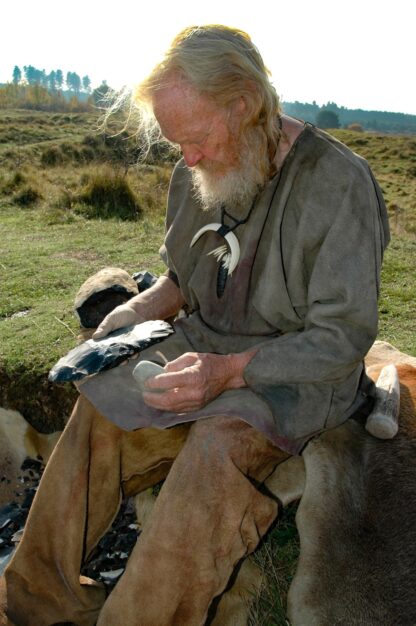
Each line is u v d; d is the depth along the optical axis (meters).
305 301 2.21
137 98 2.14
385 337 4.24
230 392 2.15
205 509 2.00
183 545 1.99
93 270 5.72
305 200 2.12
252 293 2.28
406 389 2.44
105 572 2.80
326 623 1.98
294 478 2.26
